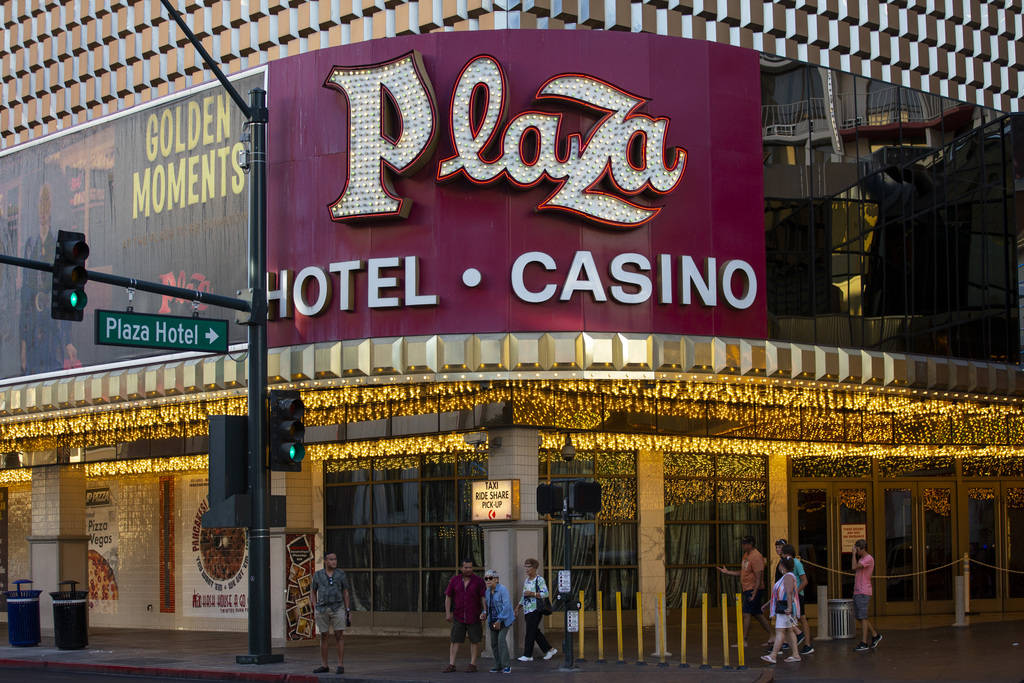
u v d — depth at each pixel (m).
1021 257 28.78
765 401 27.75
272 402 21.61
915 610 31.78
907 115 27.72
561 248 23.08
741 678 18.91
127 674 22.61
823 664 21.00
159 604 32.88
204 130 26.67
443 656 23.22
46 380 29.20
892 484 32.06
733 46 25.02
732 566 29.72
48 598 31.66
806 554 31.20
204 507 31.98
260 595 22.16
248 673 21.00
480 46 23.47
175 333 20.41
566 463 27.59
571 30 23.61
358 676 20.25
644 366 22.98
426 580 28.28
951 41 29.52
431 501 28.41
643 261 23.31
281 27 27.38
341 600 20.86
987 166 28.73
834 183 26.27
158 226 27.28
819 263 25.89
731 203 24.41
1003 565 32.69
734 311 24.17
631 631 27.45
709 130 24.41
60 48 31.89
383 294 23.45
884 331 26.78
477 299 23.05
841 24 27.45
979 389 27.55
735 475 30.06
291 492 26.48
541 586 22.20
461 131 23.11
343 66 24.06
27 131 33.03
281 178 24.75
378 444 28.06
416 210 23.45
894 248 27.02
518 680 19.28
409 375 23.09
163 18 29.59
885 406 29.08
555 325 22.91
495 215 23.17
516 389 24.28
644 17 24.91
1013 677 18.84
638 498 28.19
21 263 17.97
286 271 24.30
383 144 23.48
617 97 23.33
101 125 28.73
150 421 29.62
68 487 32.06
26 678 21.83
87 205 28.81
